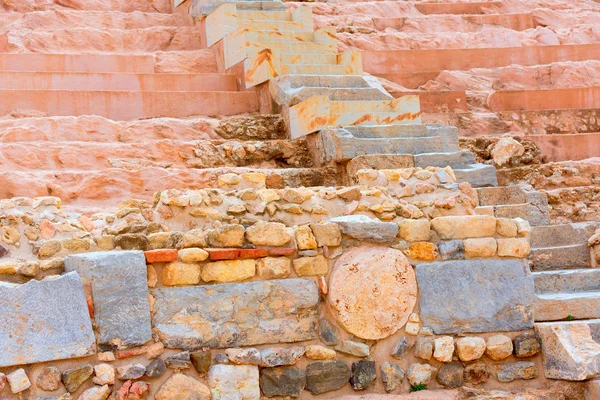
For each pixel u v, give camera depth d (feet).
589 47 42.01
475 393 19.34
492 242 20.24
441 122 35.04
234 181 23.31
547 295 22.77
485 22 46.14
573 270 24.52
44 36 35.35
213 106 32.24
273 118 31.14
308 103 29.53
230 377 17.88
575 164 31.14
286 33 35.06
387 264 19.47
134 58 34.55
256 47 33.94
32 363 16.33
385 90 34.30
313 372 18.72
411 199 22.61
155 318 17.57
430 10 47.16
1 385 16.05
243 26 35.04
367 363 19.12
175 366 17.54
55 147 26.30
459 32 45.29
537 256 25.77
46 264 17.53
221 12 35.96
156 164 27.43
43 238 20.06
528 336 20.16
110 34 36.68
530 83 40.29
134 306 17.28
